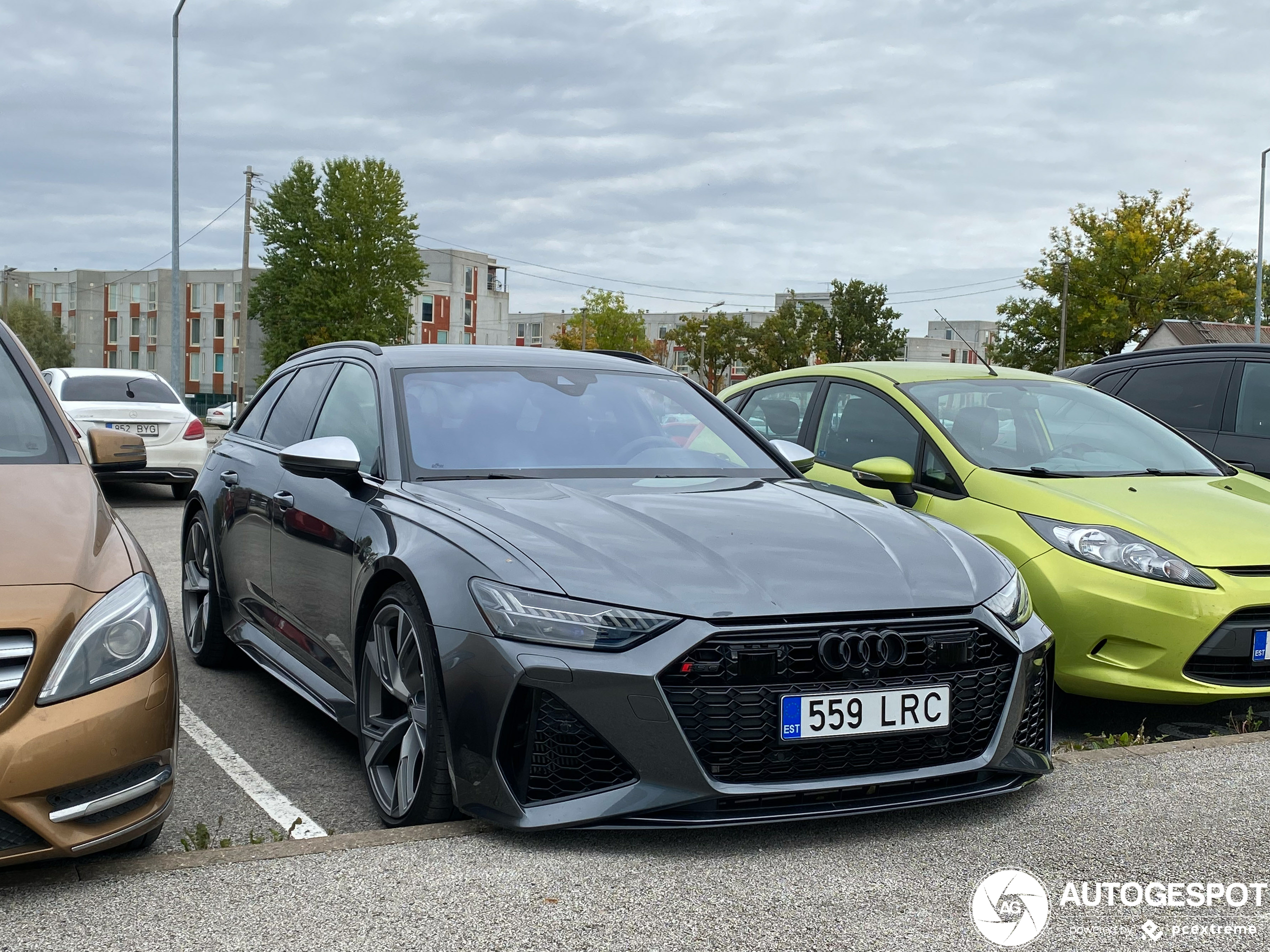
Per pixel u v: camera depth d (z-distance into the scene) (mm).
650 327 139125
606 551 2902
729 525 3164
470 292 103875
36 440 3383
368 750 3271
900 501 4957
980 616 2973
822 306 79312
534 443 3818
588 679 2676
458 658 2814
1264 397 6922
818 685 2762
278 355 64625
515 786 2756
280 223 64438
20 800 2381
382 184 64688
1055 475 4816
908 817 2992
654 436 4051
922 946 2293
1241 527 4348
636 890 2514
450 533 3078
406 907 2416
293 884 2516
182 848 2965
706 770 2697
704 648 2709
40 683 2451
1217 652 4047
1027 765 3027
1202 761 3479
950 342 144125
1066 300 51531
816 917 2404
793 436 6020
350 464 3594
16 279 106188
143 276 98562
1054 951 2289
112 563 2758
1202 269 51812
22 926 2312
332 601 3639
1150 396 7520
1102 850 2787
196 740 4102
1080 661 4195
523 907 2420
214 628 5066
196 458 12859
